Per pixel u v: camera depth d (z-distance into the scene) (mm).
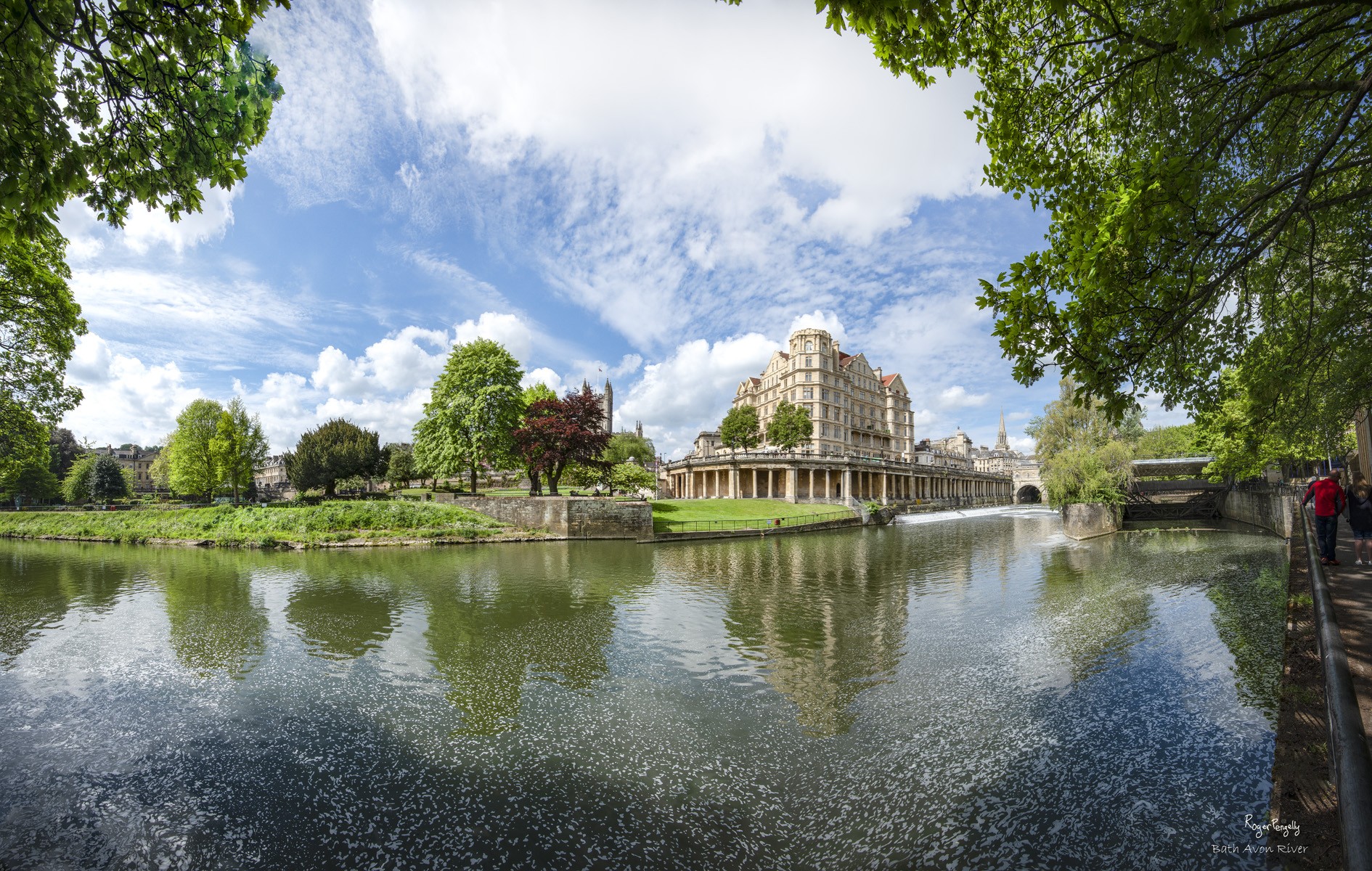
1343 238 7918
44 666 11727
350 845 6039
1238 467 30203
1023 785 6605
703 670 11336
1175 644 11852
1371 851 2115
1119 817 5766
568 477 68750
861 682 10547
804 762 7562
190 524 40562
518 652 12578
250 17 5496
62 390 16594
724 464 66625
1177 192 4988
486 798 6859
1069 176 7059
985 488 128625
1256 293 8219
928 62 5867
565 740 8336
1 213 5594
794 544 37188
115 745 8273
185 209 6453
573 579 22438
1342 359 9266
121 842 6137
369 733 8609
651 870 5559
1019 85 6910
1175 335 6016
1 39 4734
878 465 77250
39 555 32062
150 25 5273
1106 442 41188
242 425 65500
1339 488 10672
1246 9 5793
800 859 5641
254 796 6977
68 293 16312
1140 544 31516
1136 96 6453
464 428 48250
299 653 12562
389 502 41000
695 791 6953
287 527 37375
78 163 5367
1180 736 7492
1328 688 3639
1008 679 10352
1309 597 9031
